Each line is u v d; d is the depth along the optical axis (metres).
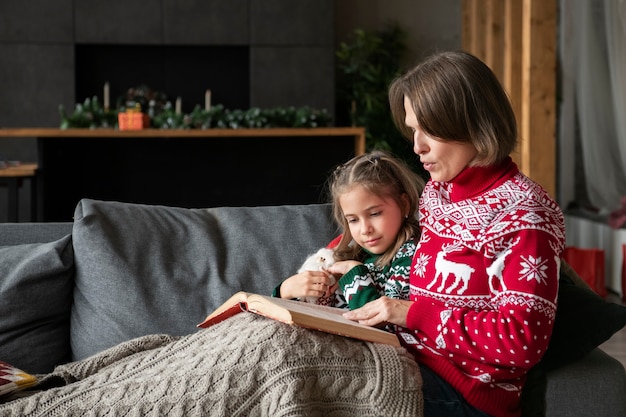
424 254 1.96
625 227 6.00
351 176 2.08
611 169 6.75
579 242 6.86
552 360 1.93
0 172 5.69
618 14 6.35
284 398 1.71
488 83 1.82
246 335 1.81
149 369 1.88
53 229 2.66
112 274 2.42
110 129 5.86
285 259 2.54
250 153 6.13
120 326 2.40
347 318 1.93
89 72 8.78
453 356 1.89
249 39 8.72
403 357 1.83
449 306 1.87
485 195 1.88
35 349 2.41
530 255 1.78
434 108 1.79
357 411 1.77
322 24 8.76
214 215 2.65
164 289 2.43
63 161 6.01
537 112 5.44
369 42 8.79
